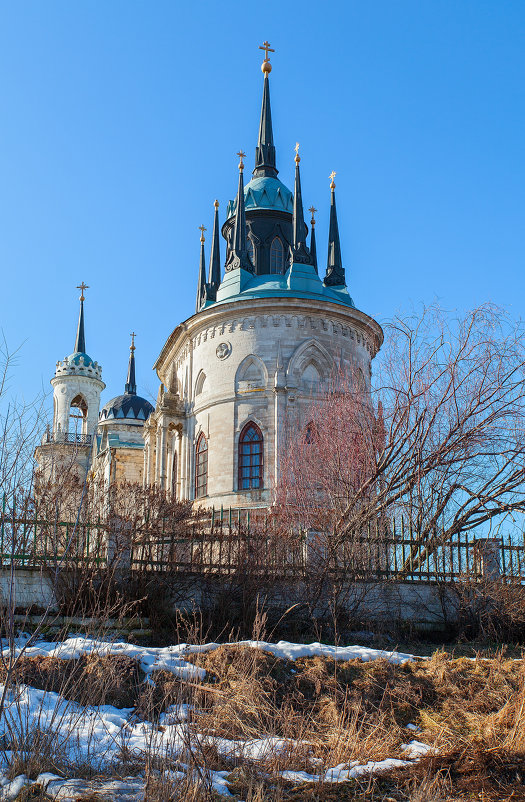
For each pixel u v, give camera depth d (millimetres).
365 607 22359
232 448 47719
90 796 10211
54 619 18766
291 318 48469
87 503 22781
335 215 58969
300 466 36719
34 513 21031
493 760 12570
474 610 22766
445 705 15711
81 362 96688
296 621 21188
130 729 12969
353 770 12336
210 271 58781
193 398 52094
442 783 11977
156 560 22062
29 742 11781
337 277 57562
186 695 14297
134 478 73875
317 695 15797
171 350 58594
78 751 12070
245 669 15852
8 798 10219
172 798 10430
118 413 84125
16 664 12844
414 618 22828
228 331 49500
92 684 14109
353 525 24219
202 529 23641
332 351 48719
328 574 22062
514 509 24609
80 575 20047
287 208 58438
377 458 27484
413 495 25672
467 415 25203
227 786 11312
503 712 14312
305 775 12094
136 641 19156
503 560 23875
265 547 22047
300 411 47188
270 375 47781
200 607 21141
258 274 56562
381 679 16391
